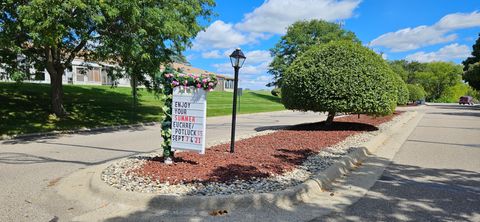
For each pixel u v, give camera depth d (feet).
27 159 24.70
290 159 21.62
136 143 33.42
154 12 39.11
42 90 67.15
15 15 35.17
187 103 19.49
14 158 25.07
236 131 44.47
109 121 50.96
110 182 16.38
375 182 18.26
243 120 66.08
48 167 22.00
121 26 40.75
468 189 17.10
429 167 22.13
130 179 16.65
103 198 14.90
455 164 23.13
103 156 26.13
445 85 302.45
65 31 34.81
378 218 13.10
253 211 13.50
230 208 13.66
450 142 33.78
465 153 27.40
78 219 12.94
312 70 36.76
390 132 39.22
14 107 50.03
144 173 17.56
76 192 16.17
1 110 47.16
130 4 35.96
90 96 72.28
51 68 46.88
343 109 36.09
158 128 48.08
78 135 39.47
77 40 45.16
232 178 16.66
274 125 53.62
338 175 19.15
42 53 46.70
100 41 41.34
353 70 35.73
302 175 17.85
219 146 26.66
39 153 27.22
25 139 35.63
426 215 13.47
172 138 19.80
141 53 42.19
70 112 52.85
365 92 35.45
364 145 27.73
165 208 13.65
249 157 21.99
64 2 32.01
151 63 45.80
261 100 148.46
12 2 33.63
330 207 14.21
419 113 87.20
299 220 12.80
